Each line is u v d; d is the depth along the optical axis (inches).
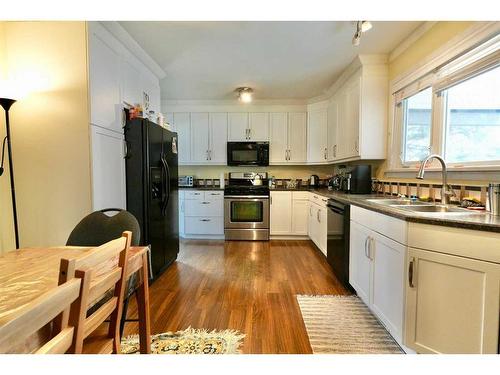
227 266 130.6
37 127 84.7
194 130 194.1
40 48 83.4
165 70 135.6
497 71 71.7
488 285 52.3
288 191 181.2
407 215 62.8
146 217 104.0
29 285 40.2
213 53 116.2
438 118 90.4
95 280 37.6
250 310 88.7
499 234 50.8
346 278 102.9
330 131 169.0
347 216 101.7
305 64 128.3
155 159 111.7
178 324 80.6
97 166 86.5
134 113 104.6
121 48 101.2
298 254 149.9
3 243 87.0
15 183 86.1
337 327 79.0
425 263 60.3
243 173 203.6
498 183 65.8
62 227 85.9
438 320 58.9
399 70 112.7
